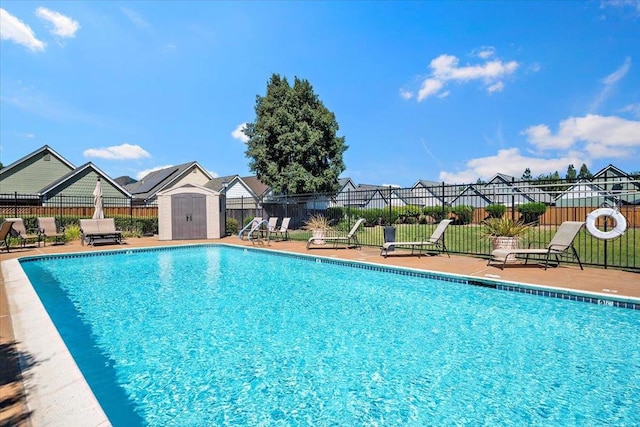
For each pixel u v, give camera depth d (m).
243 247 13.48
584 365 3.67
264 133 24.06
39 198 25.22
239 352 4.09
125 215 21.52
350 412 2.88
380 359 3.87
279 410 2.92
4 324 4.29
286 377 3.49
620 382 3.30
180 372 3.60
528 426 2.64
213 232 17.38
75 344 4.36
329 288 7.28
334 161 25.59
